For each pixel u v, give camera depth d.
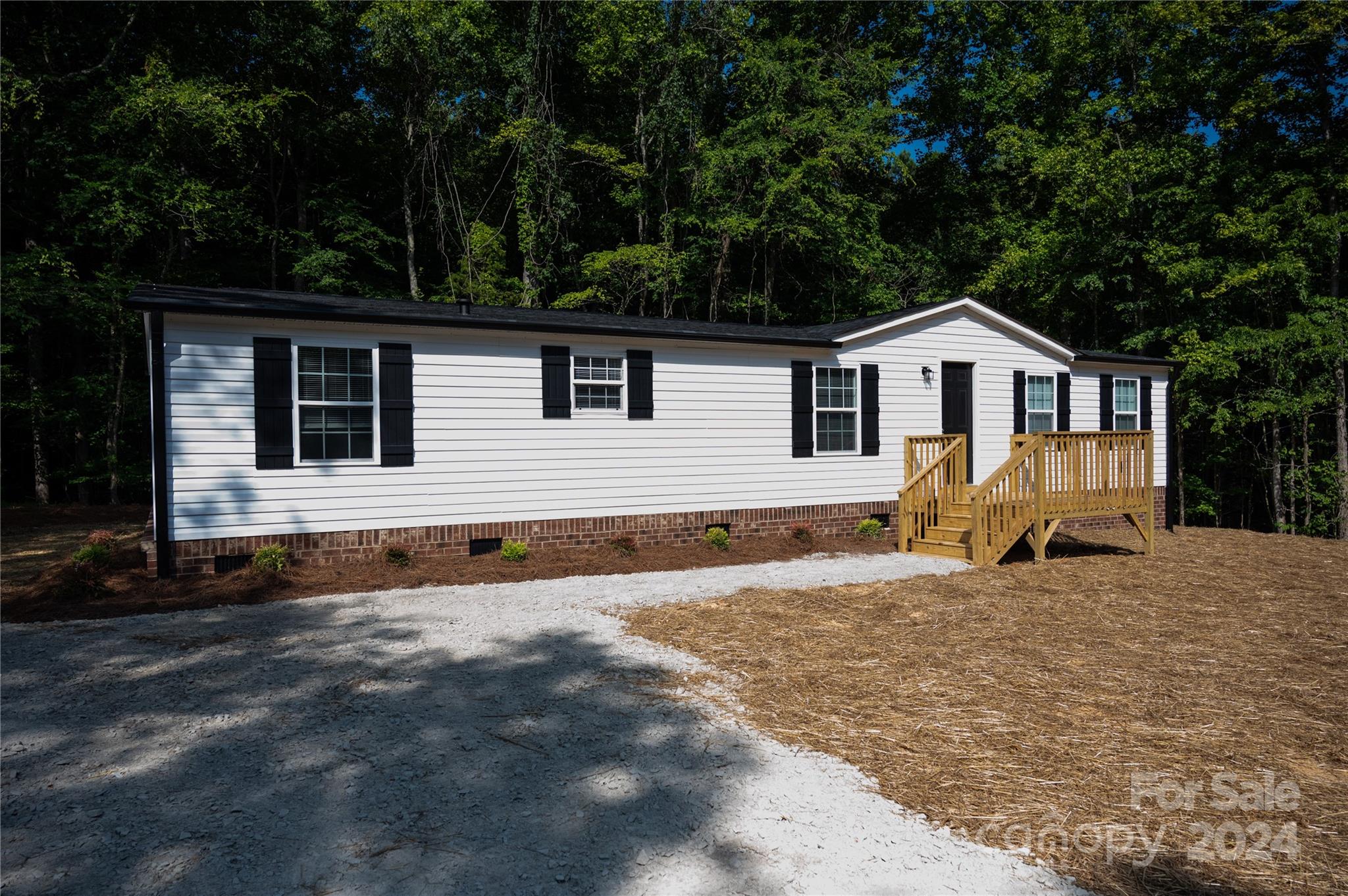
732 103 23.31
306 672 5.27
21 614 6.83
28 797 3.46
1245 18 17.98
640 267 20.75
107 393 17.72
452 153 22.66
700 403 11.05
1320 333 16.72
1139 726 4.56
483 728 4.32
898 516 12.50
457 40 20.00
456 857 2.99
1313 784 3.81
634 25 20.77
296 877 2.85
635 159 22.73
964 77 25.45
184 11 18.88
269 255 21.88
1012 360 13.72
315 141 21.14
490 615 6.97
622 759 3.92
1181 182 19.02
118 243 17.25
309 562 8.53
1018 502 10.40
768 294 21.67
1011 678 5.44
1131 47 20.42
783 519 11.74
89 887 2.77
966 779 3.79
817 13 23.25
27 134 17.09
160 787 3.56
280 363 8.32
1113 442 11.55
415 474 9.11
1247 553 12.46
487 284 20.66
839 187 21.72
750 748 4.09
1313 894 2.85
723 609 7.28
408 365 9.02
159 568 7.86
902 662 5.75
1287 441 19.78
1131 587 9.03
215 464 8.05
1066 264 20.41
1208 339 19.08
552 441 9.96
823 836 3.20
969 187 25.27
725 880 2.87
